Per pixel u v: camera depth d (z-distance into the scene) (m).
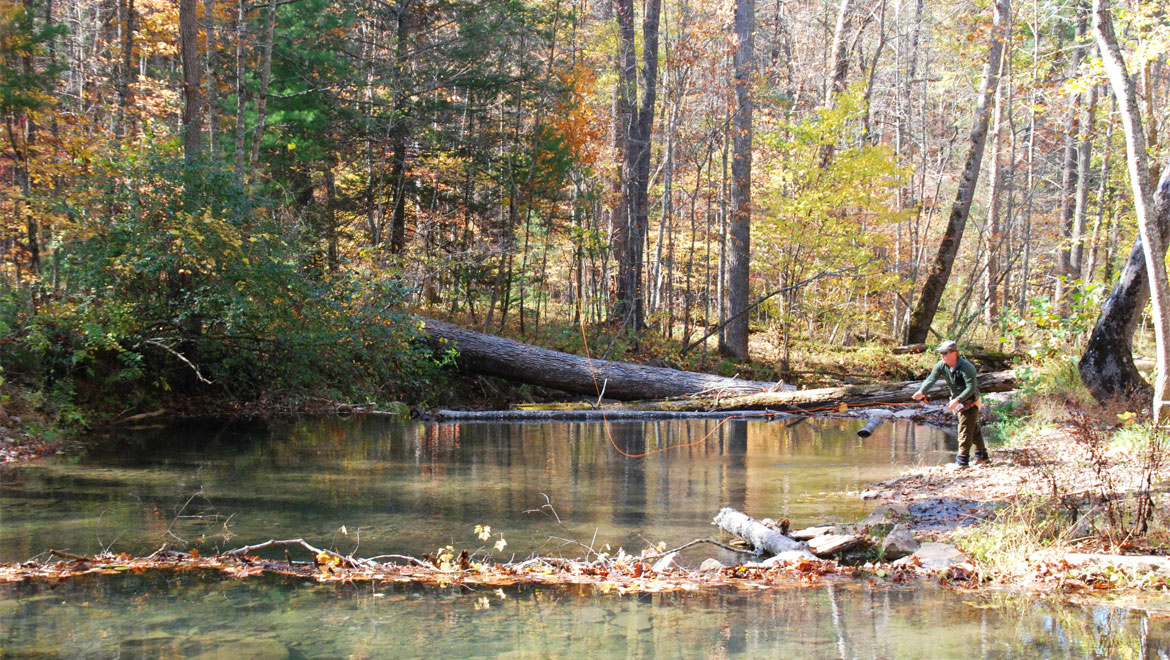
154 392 13.91
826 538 5.75
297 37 19.50
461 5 22.34
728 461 10.06
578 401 17.89
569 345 20.88
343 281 14.56
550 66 22.67
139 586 4.62
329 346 14.18
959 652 3.55
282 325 13.68
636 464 9.82
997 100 22.28
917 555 5.43
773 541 5.65
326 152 21.25
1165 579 4.76
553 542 5.93
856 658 3.46
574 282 30.25
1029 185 27.42
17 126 16.77
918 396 9.46
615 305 23.22
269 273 13.11
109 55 21.83
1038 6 21.55
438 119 22.61
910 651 3.57
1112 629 3.90
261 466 9.24
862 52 32.59
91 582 4.69
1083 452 8.95
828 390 15.50
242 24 15.38
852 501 7.46
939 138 35.06
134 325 12.47
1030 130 28.17
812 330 23.97
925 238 29.02
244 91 15.30
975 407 9.03
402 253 22.33
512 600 4.45
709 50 21.52
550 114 23.17
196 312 12.68
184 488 7.83
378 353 15.12
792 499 7.58
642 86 23.27
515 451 10.95
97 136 16.05
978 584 4.84
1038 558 5.19
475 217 23.75
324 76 20.31
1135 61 10.58
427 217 22.67
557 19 22.78
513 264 23.92
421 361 15.94
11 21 14.92
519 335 21.72
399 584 4.76
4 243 16.81
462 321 22.47
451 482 8.43
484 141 22.48
